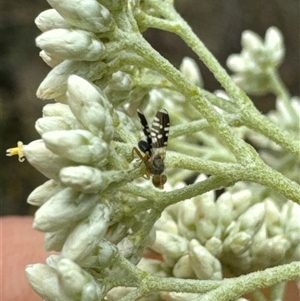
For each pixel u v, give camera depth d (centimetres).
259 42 9
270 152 9
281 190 5
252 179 5
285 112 9
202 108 5
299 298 8
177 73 5
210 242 6
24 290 9
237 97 5
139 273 5
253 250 6
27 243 9
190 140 8
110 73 5
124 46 5
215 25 16
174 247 6
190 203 6
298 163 8
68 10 5
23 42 16
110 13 5
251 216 6
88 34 5
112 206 5
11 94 16
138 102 6
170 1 5
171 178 7
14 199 15
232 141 5
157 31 15
